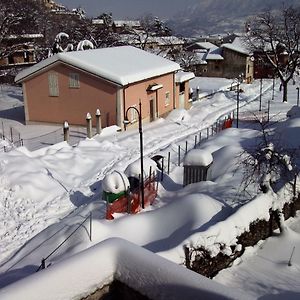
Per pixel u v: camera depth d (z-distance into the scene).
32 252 10.54
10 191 14.14
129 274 4.14
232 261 9.67
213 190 13.11
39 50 55.44
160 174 15.55
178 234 10.08
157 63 29.62
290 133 19.23
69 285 3.92
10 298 3.53
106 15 87.44
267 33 48.81
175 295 3.82
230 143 19.48
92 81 25.23
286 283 8.89
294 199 12.30
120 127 25.06
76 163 17.64
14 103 36.31
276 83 51.22
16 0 51.28
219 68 56.72
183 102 32.97
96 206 12.64
